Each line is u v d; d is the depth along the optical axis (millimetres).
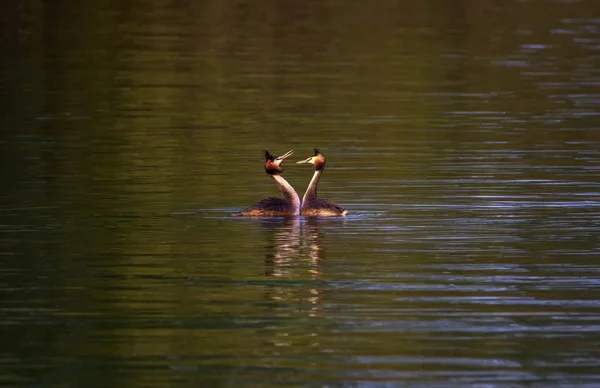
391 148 41562
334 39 72875
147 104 52562
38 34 73562
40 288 23453
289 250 26469
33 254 26109
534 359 19500
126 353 19781
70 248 26656
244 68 63000
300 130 45875
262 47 69812
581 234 28094
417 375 18781
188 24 78438
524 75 60375
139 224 29172
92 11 83125
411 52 68000
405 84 57875
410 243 27188
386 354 19734
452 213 30516
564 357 19594
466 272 24688
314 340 20406
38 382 18406
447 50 68750
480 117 48688
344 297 22891
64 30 75250
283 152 41031
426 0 88438
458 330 20922
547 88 56438
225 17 81000
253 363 19312
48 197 32531
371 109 51062
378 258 25781
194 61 65000
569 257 25938
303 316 21719
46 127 46312
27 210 30766
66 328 21016
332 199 32406
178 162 38688
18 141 42875
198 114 49969
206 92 55938
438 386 18359
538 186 34094
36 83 57938
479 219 29719
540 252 26359
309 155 40281
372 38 73188
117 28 76250
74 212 30562
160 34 74188
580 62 64500
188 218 29891
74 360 19438
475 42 71750
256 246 26828
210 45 70375
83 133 44938
